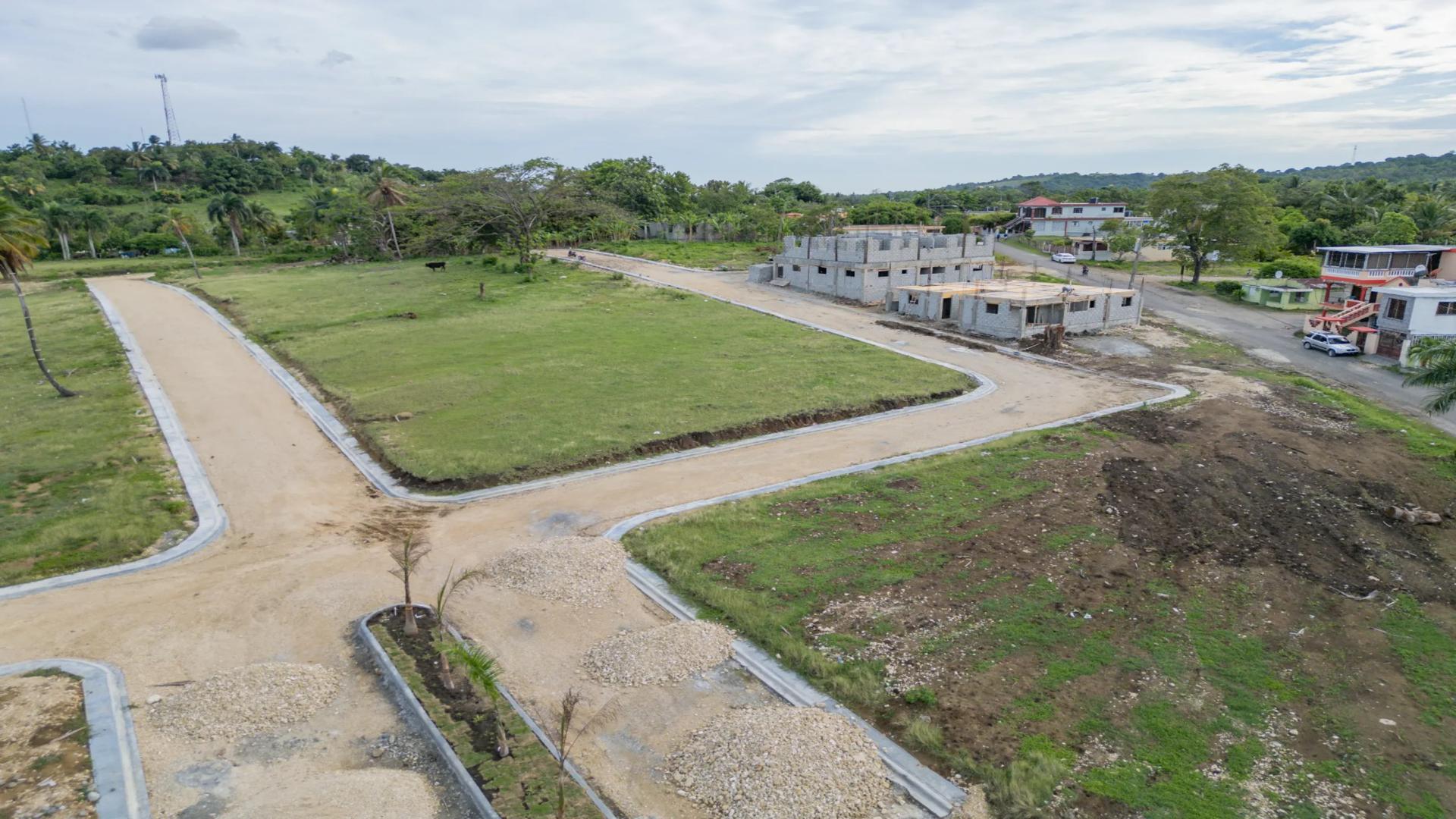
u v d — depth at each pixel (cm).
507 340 4609
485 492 2522
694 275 7462
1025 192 19025
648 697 1526
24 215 3362
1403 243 7694
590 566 2005
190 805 1230
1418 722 1467
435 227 8712
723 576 1972
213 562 2064
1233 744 1399
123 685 1532
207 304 6150
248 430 3119
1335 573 2045
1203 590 1941
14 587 1900
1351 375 4222
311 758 1352
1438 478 2698
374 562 2070
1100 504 2420
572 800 1248
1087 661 1633
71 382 3791
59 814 1196
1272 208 7462
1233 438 3044
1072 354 4497
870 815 1234
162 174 13925
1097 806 1244
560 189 7800
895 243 6025
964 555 2081
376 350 4331
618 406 3322
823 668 1577
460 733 1407
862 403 3447
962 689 1532
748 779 1274
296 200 14738
